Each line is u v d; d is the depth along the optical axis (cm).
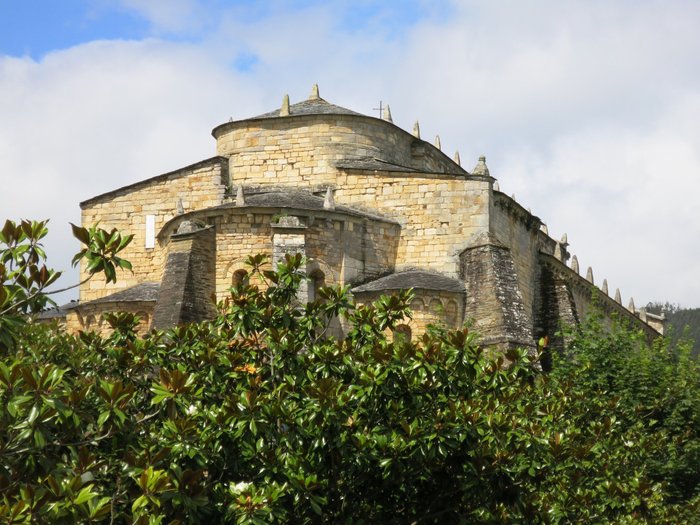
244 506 1784
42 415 1633
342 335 4119
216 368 2269
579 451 2505
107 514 1691
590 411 3034
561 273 5731
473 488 2098
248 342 2431
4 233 1798
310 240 4206
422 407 2131
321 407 2002
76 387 1914
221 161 4862
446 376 2144
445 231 4475
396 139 4969
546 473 2325
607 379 3884
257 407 1973
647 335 7638
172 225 4456
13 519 1451
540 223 5509
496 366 2288
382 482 2109
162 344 2464
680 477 3666
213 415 1959
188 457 1870
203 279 4162
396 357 2128
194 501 1731
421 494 2177
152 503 1670
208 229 4209
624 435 3069
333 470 2058
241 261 4178
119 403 1806
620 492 2631
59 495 1546
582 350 4041
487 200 4462
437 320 4012
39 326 2866
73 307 4962
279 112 5144
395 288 4112
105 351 2441
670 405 3806
